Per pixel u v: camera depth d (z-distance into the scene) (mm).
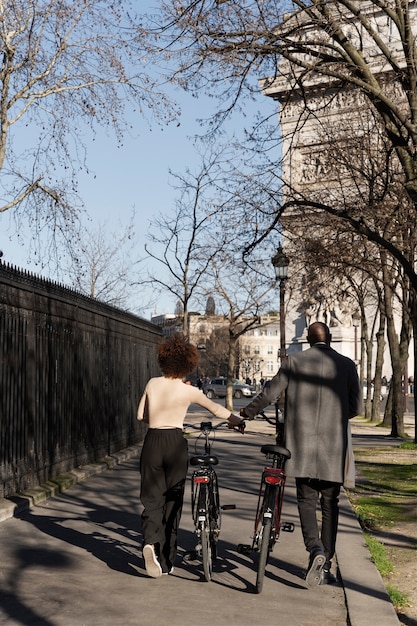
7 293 10812
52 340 13172
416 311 20609
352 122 23422
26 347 11664
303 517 6836
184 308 30359
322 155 22516
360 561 7637
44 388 12625
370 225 21234
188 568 7395
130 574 7105
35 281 12117
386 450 22266
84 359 15578
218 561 7688
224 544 8508
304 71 15070
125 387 20312
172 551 7105
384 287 28703
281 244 25031
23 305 11500
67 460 14062
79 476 13648
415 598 6664
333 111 23547
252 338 161250
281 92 18219
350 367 6934
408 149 14625
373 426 36094
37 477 12086
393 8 14320
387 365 49281
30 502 10711
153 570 6789
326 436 6785
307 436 6789
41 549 8055
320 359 6914
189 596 6414
